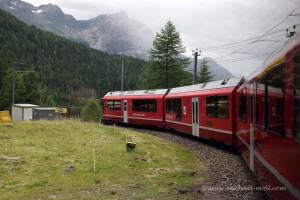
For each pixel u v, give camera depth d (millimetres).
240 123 15094
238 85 17859
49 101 110125
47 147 18203
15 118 44469
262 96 8742
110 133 25234
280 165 6688
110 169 14094
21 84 78875
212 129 20328
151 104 31266
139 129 33375
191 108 23672
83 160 15398
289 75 5902
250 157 11781
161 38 54500
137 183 12180
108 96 39375
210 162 16219
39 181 12133
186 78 55531
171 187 11602
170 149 19891
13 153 16250
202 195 10648
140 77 58969
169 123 28438
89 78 188125
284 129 6273
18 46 184750
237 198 10148
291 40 6074
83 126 28281
